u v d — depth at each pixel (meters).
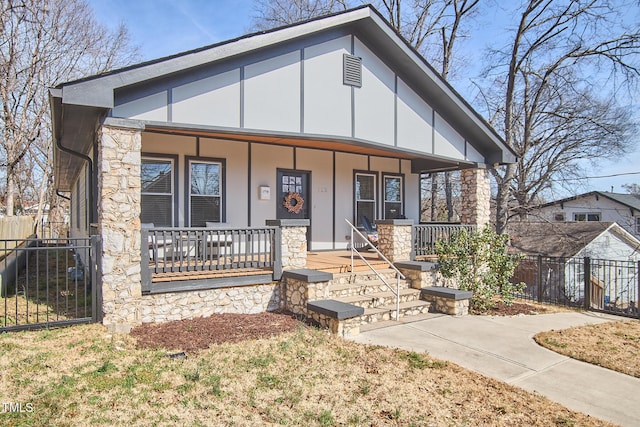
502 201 17.08
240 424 3.27
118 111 5.73
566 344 5.80
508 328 6.60
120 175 5.67
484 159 10.62
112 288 5.57
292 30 7.01
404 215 12.16
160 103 6.03
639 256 18.30
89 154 10.29
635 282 17.56
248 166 9.30
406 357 5.00
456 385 4.24
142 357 4.55
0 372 3.98
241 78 6.77
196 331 5.52
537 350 5.51
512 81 16.88
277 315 6.50
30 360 4.30
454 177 24.78
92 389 3.73
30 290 8.42
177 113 6.17
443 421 3.48
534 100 17.27
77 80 5.20
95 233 7.92
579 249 16.34
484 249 8.09
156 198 8.16
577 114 17.38
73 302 7.20
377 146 8.55
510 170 16.91
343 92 8.03
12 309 6.54
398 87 8.95
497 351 5.43
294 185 10.09
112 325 5.50
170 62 5.86
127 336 5.24
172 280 5.99
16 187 26.23
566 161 18.28
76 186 16.52
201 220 8.67
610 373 4.74
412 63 8.70
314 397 3.80
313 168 10.38
